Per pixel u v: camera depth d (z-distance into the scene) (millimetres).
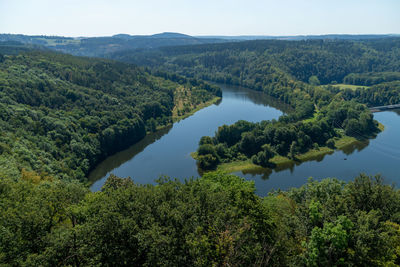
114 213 37750
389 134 184250
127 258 35438
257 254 34875
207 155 145375
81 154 134250
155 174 137375
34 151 109438
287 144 160375
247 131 170125
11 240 34906
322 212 42656
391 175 133500
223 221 38219
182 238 36656
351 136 179250
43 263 33750
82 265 36500
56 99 167625
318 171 138250
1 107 126500
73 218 45156
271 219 42062
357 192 47469
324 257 35781
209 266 32875
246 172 138750
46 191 47375
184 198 45219
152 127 199500
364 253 34875
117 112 180750
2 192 48469
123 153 162000
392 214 45031
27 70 192375
